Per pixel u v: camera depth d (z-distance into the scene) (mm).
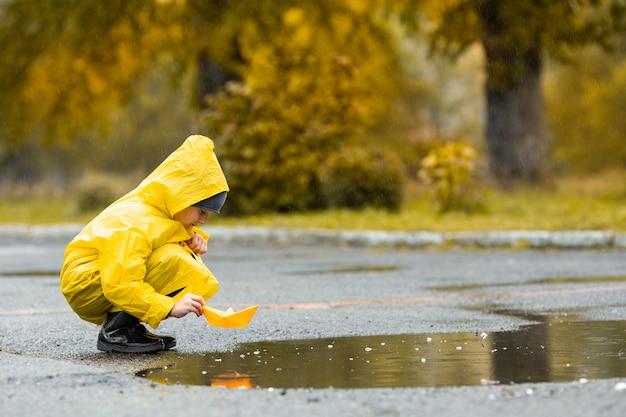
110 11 41500
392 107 67688
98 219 9656
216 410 7137
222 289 16141
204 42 40094
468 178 31969
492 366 8836
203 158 9641
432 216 30844
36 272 20547
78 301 9734
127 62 44281
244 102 35375
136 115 80375
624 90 65875
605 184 52312
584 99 70188
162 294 9648
